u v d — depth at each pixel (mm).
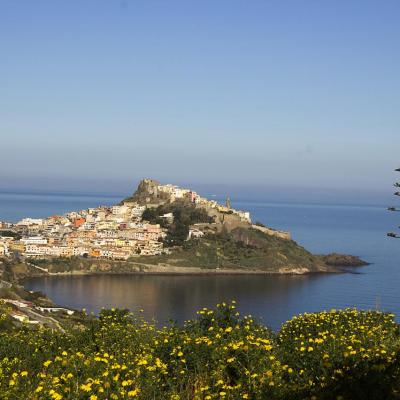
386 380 9578
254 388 10328
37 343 15344
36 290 129250
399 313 92438
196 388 10930
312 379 10734
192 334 13773
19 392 10656
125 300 116375
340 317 16344
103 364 11531
